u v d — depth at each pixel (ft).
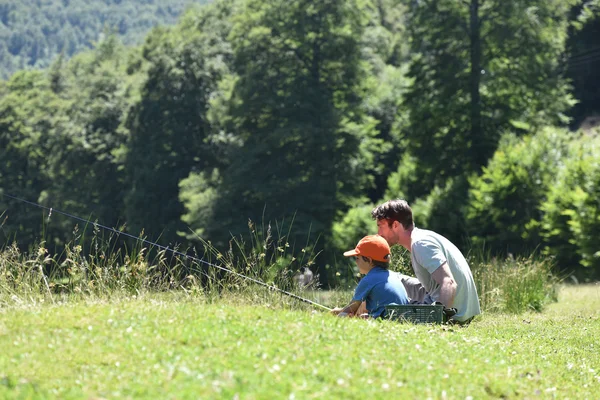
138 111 240.53
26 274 31.94
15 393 17.88
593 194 121.70
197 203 203.21
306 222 185.98
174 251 34.30
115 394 17.75
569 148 147.23
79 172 267.39
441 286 31.45
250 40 212.43
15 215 265.54
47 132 302.86
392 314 29.68
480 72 185.26
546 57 184.96
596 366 29.04
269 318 25.63
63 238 254.68
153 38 285.23
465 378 21.81
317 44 211.00
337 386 19.17
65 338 22.53
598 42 255.70
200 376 18.95
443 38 187.42
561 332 37.73
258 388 18.17
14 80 377.71
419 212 162.71
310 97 205.57
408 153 196.03
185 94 239.30
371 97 225.56
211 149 237.04
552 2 185.78
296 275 37.65
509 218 146.61
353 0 211.41
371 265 31.50
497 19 183.83
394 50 333.42
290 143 205.05
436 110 184.44
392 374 20.86
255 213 199.72
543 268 63.00
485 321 42.09
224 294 33.32
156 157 234.38
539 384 23.40
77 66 412.16
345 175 202.28
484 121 183.73
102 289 31.58
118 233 34.12
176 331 23.21
